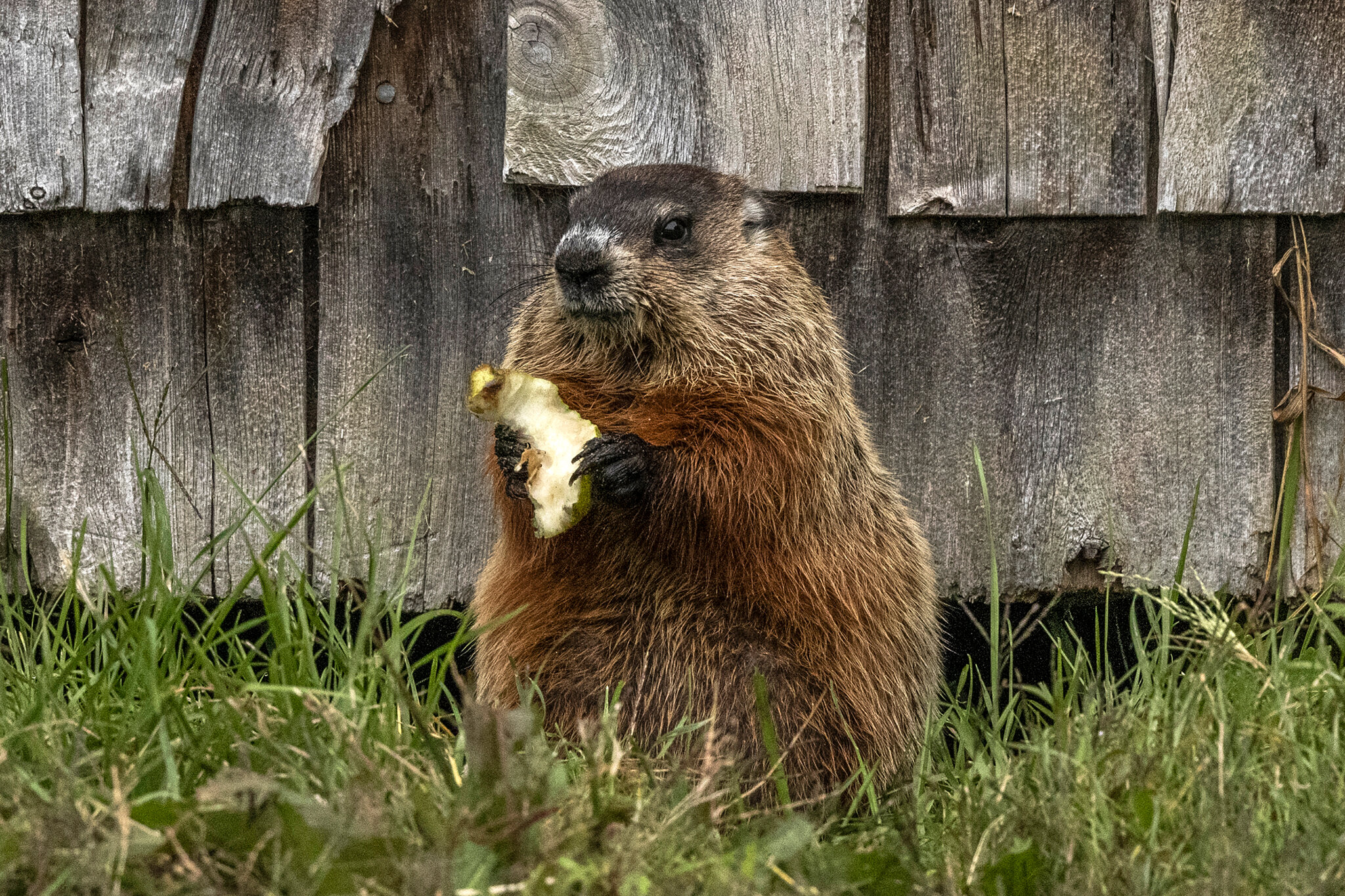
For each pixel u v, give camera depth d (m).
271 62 7.06
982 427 7.30
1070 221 7.21
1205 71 7.03
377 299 7.24
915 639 6.26
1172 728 4.85
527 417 5.43
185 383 7.22
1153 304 7.21
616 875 3.50
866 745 5.73
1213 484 7.23
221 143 7.06
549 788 4.01
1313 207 7.06
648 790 4.49
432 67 7.14
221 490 7.26
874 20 7.12
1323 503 7.17
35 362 7.18
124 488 7.23
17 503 7.16
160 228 7.17
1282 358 7.21
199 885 3.42
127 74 7.02
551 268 6.48
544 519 5.30
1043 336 7.27
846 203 7.21
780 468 5.64
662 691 5.69
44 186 7.03
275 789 3.66
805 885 3.68
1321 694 5.04
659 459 5.53
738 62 7.08
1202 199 7.06
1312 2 7.00
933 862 4.29
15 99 7.00
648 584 5.79
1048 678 8.40
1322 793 4.29
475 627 6.05
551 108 7.08
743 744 5.53
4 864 3.47
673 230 6.06
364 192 7.19
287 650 4.91
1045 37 7.08
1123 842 3.98
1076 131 7.11
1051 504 7.30
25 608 7.23
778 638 5.66
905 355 7.28
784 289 6.14
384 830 3.63
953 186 7.14
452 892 3.37
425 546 7.34
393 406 7.28
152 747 4.38
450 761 4.45
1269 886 3.63
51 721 4.29
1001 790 4.53
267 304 7.22
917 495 7.32
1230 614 6.92
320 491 7.27
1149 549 7.28
